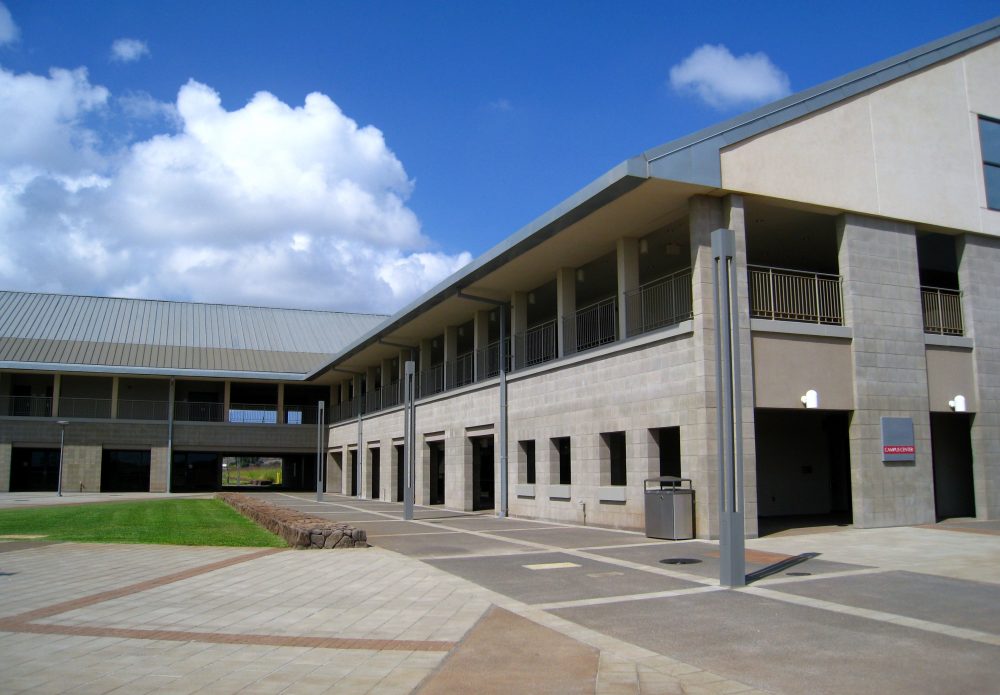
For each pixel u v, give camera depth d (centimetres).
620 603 879
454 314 2862
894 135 1811
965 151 1917
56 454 4341
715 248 1039
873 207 1748
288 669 612
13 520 2103
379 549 1402
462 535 1697
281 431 4694
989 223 1923
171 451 4403
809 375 1625
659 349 1661
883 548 1332
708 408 1510
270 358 4962
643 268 2281
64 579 1052
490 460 3172
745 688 566
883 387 1706
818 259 2214
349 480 4338
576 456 1966
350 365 4125
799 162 1664
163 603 879
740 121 1605
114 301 5266
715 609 841
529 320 3095
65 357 4472
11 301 4953
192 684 571
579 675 597
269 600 898
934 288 1906
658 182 1517
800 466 2080
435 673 603
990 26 2009
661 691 558
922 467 1734
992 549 1309
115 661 632
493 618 803
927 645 684
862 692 557
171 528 1841
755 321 1577
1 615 813
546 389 2141
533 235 1880
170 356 4744
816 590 945
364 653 662
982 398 1864
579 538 1593
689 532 1516
